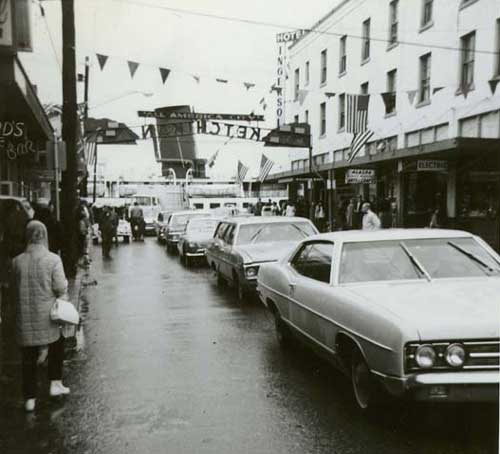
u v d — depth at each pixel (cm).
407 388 402
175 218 2356
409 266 548
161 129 2097
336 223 2686
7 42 653
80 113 2134
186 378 592
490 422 452
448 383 394
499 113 1733
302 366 629
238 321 881
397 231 611
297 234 1155
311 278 610
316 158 3170
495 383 394
